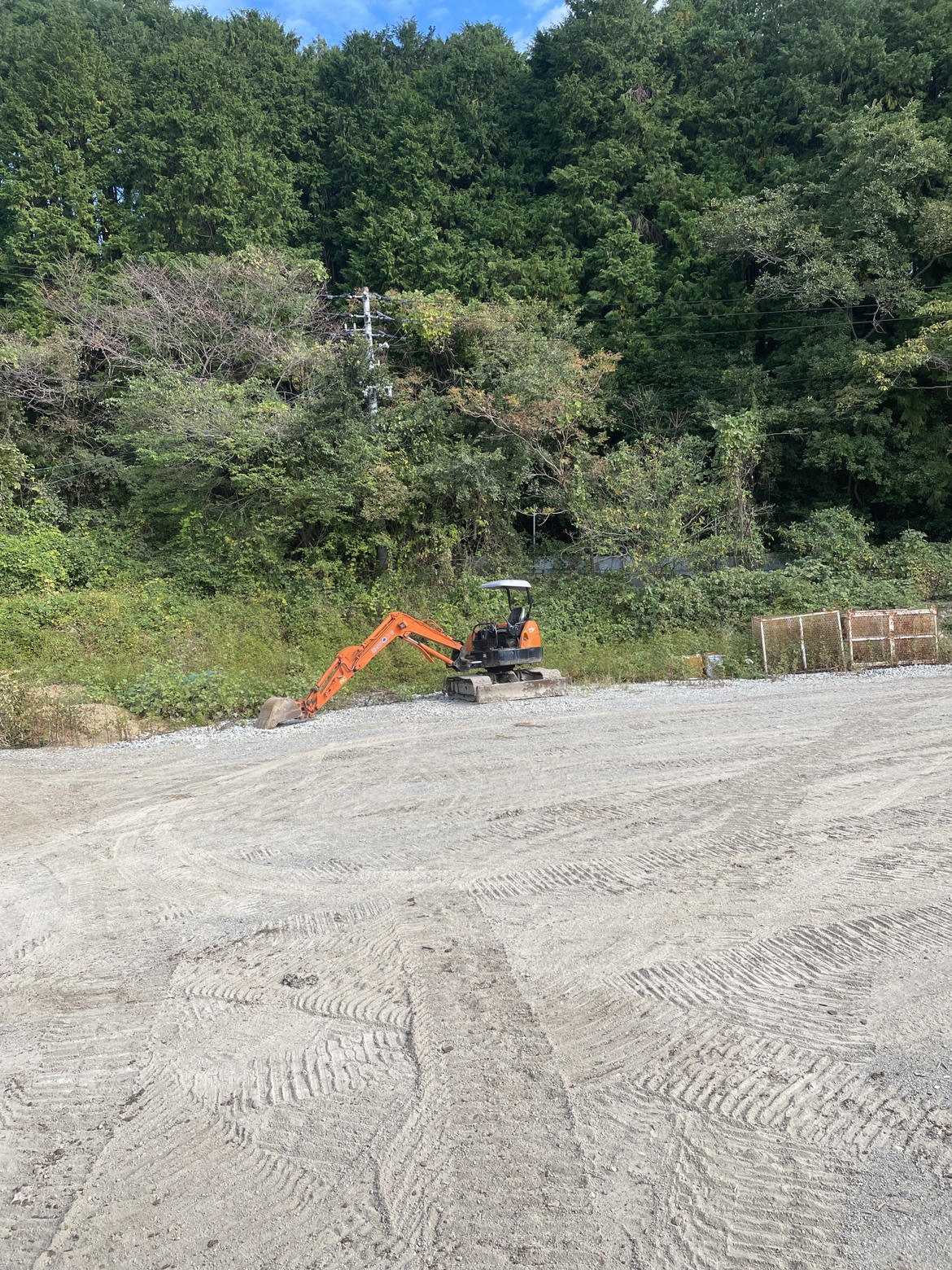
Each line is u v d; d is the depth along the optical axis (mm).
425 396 22781
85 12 37719
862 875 5645
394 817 7516
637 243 31641
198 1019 4266
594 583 20609
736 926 4973
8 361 24141
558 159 36062
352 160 35094
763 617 16203
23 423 25672
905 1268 2547
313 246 33812
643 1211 2824
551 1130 3260
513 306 24859
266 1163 3174
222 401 21984
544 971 4547
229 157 30438
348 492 21078
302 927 5305
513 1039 3912
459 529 22828
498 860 6273
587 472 22266
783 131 33656
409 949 4887
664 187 33000
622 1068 3648
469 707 13188
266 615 19703
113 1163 3225
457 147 35188
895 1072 3529
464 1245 2715
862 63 32375
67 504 24922
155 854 6922
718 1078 3545
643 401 28609
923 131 26828
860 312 27953
